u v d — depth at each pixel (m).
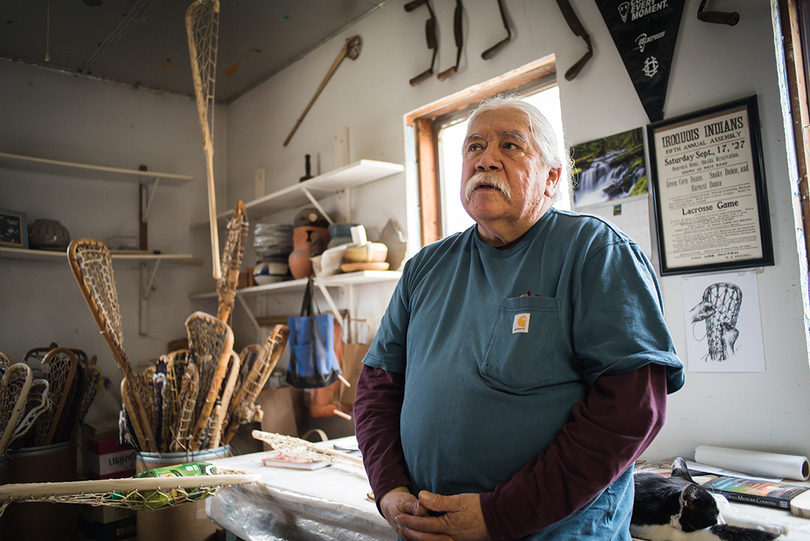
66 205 3.43
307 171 3.18
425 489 0.99
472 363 0.98
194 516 2.09
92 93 3.59
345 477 1.68
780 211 1.51
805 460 1.39
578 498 0.81
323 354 2.56
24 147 3.32
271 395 2.89
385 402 1.18
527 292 0.98
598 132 1.91
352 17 2.94
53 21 2.89
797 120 1.47
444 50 2.49
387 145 2.74
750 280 1.55
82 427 3.10
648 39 1.78
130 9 2.80
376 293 2.78
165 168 3.84
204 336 2.42
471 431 0.93
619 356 0.85
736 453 1.49
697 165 1.66
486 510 0.86
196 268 3.90
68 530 2.54
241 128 3.97
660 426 0.84
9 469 2.44
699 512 1.14
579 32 1.95
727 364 1.58
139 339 3.60
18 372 2.38
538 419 0.90
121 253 3.33
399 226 2.64
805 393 1.45
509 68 2.21
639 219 1.79
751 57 1.57
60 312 3.33
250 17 2.92
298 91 3.40
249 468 1.83
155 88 3.81
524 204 1.03
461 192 1.11
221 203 4.07
